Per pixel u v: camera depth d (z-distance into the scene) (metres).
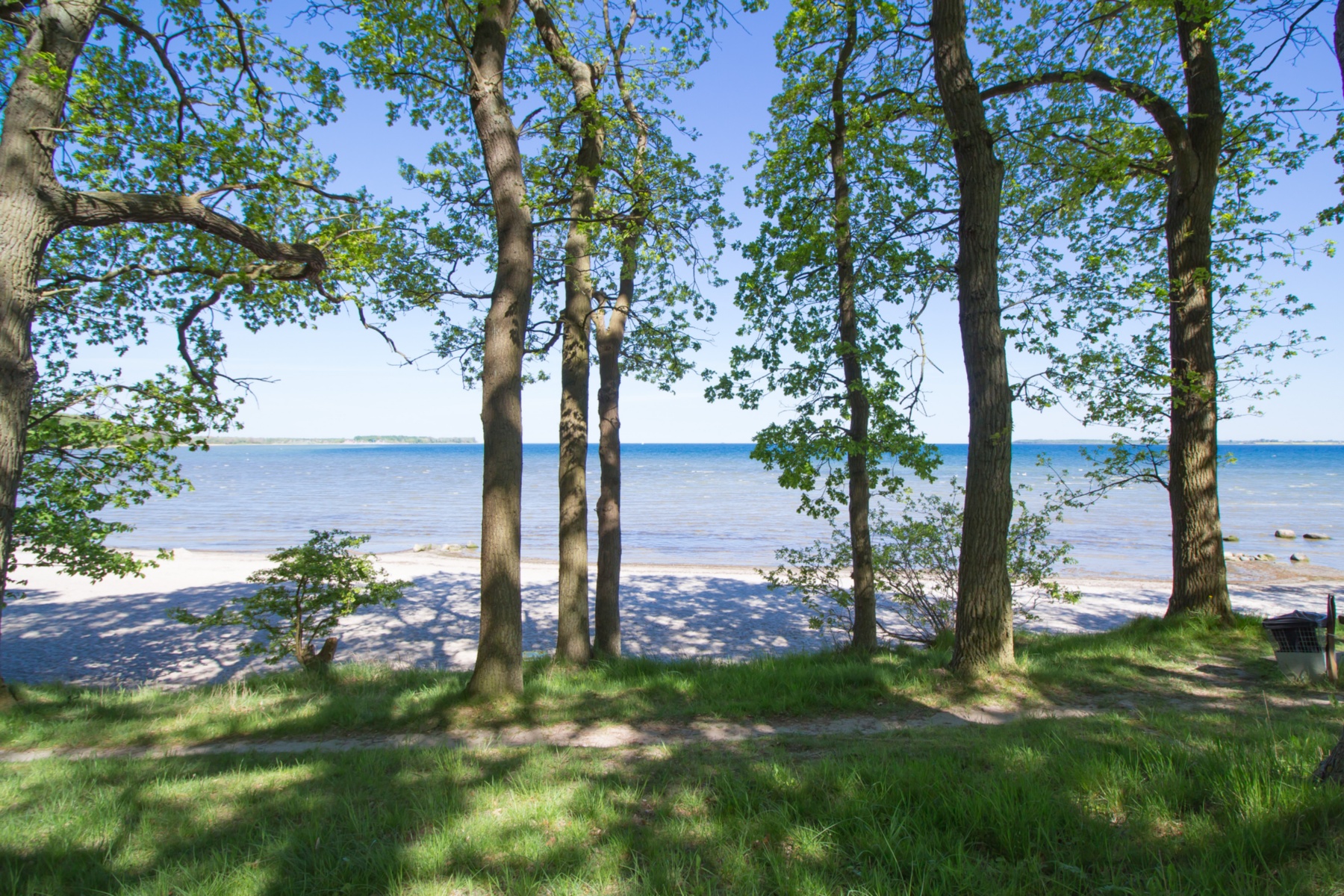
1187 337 9.86
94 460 9.72
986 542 7.43
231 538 32.12
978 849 3.20
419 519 40.28
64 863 3.48
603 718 6.73
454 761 5.10
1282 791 3.26
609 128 10.48
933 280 9.49
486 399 7.55
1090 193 11.16
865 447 9.70
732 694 7.37
